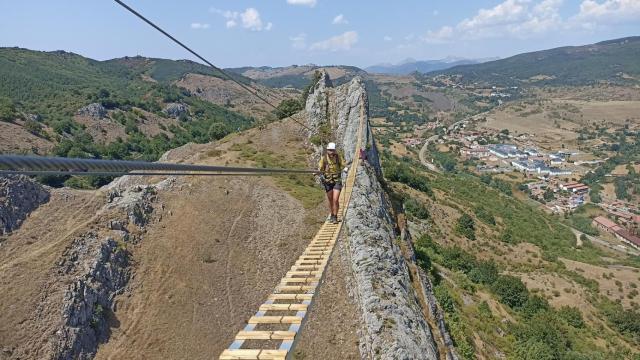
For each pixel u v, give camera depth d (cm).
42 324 3691
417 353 3378
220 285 4544
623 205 19988
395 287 3997
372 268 4091
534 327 6406
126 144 14775
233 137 9319
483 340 5391
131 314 4116
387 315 3606
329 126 8275
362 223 4656
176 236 5059
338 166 2112
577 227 17112
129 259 4594
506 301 7412
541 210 18950
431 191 12231
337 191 2136
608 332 7675
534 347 5609
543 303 7881
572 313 7806
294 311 1209
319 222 5591
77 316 3812
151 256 4716
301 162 7719
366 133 7044
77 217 5397
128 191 5634
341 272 4225
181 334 3978
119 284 4306
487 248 10150
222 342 3981
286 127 8969
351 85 8175
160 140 15850
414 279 4806
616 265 11100
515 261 9950
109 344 3847
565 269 10006
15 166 452
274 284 4628
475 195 14662
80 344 3709
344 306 3881
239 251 5034
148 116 18262
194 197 5794
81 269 4200
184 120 19750
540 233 12719
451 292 6372
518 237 11550
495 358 5103
